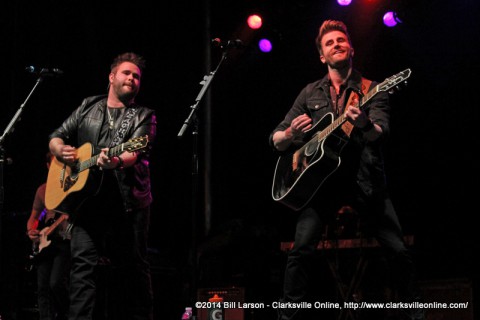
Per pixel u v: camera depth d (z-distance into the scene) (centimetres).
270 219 704
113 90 406
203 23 702
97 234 378
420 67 626
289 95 712
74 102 690
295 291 329
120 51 711
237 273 566
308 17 676
